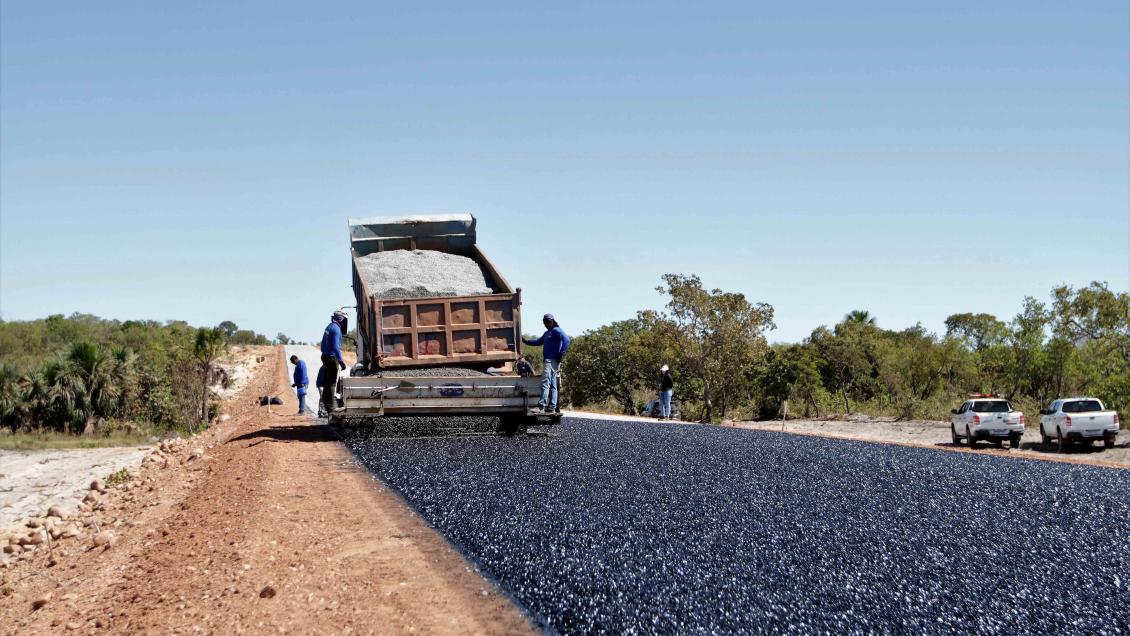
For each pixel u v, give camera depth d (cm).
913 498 899
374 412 1423
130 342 7344
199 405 4628
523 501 851
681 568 597
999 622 496
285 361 7162
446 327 1501
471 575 597
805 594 541
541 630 487
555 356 1493
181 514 974
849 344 5903
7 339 8519
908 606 521
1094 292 3325
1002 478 1079
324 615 527
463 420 1595
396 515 803
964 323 6600
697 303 5041
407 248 1844
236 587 596
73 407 4012
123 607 631
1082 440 2409
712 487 945
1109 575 595
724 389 5562
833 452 1367
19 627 648
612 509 809
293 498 915
